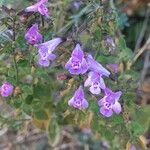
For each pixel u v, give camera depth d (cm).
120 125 15
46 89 16
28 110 16
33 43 14
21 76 15
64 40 14
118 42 16
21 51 14
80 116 16
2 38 14
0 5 14
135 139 15
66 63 13
